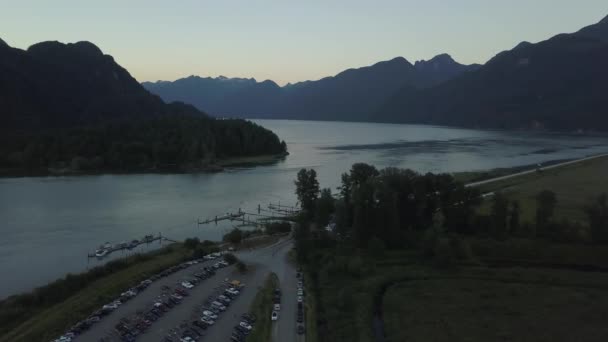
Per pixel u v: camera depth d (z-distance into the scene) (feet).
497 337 294.05
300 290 364.38
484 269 407.23
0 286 387.34
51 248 489.67
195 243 484.74
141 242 514.27
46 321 306.96
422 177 508.12
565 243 451.94
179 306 336.70
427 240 435.12
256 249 480.64
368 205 466.29
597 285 372.79
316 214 504.84
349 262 408.87
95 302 337.11
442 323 312.09
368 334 296.10
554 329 304.09
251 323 309.83
